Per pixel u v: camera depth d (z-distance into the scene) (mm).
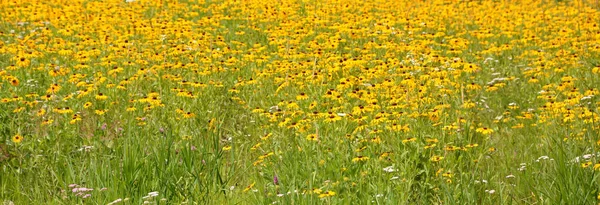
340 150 7531
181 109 9266
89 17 16047
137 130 8344
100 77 10648
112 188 6562
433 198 6668
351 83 9789
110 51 12773
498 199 6688
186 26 14398
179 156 7316
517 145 8367
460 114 8859
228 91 10508
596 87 10844
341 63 10789
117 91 10055
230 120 9531
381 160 7062
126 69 11406
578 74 11484
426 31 15898
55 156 7453
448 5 19531
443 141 7547
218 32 15547
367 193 6328
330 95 9180
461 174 6668
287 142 7965
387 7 18234
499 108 10438
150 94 9172
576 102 9086
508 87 11352
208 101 9719
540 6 20312
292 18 16469
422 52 13055
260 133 8789
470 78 11516
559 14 18641
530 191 6820
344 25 14719
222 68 11188
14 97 9148
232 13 17484
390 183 6617
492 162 7664
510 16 17500
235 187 7238
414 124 8047
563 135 8016
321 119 8273
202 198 6691
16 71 11039
